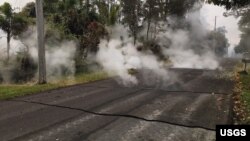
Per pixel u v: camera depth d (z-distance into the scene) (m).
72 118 6.50
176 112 6.94
